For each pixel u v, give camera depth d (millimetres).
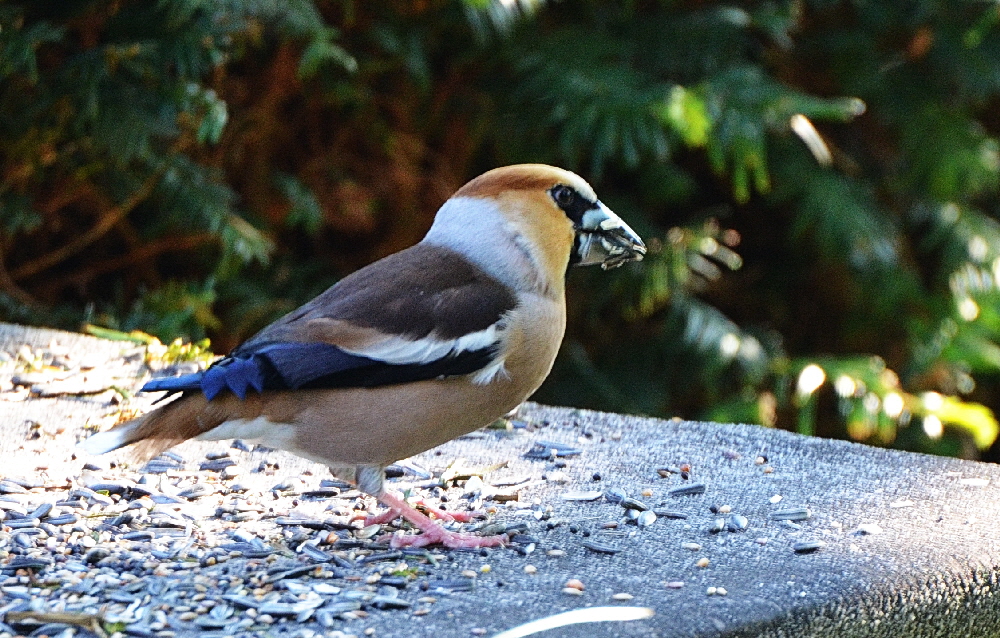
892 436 14094
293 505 7176
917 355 14633
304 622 5574
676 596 5832
